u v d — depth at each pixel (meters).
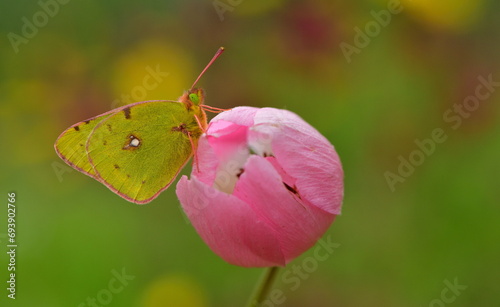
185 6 0.39
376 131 0.38
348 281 0.37
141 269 0.38
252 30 0.38
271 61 0.38
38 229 0.38
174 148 0.32
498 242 0.37
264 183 0.30
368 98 0.38
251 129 0.31
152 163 0.32
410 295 0.37
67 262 0.38
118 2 0.40
